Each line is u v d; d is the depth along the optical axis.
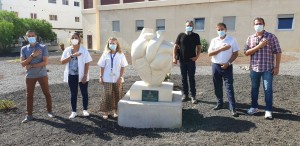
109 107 5.93
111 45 5.71
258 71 5.57
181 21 24.53
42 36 35.62
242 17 21.19
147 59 5.46
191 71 6.80
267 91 5.54
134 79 10.83
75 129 5.39
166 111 5.36
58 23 46.16
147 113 5.43
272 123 5.30
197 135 4.88
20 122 5.92
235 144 4.43
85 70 5.86
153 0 26.03
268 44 5.43
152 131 5.23
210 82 9.38
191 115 6.06
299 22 18.95
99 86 9.67
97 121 5.84
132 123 5.52
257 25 5.43
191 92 6.95
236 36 21.66
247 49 5.73
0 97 8.27
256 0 20.39
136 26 27.95
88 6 32.16
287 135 4.72
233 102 5.85
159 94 5.58
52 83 10.66
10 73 14.37
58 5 45.94
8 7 39.50
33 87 5.90
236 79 9.56
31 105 5.97
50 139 4.93
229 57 5.86
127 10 28.20
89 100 7.60
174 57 6.89
